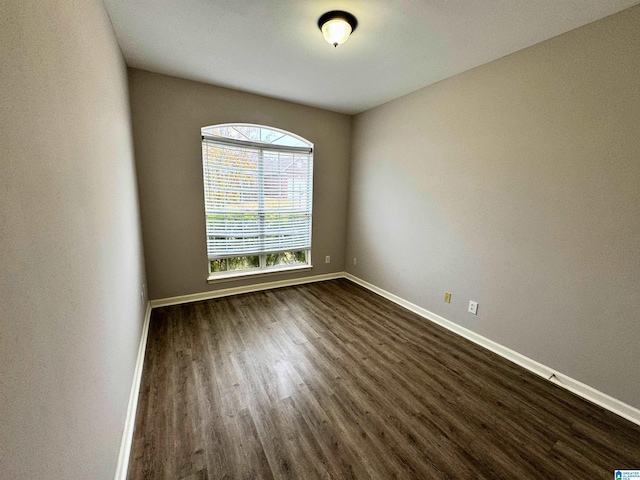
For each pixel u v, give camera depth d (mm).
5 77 504
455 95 2639
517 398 1872
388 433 1567
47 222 677
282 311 3162
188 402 1764
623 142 1671
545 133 2016
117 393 1347
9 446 478
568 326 1975
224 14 1787
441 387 1964
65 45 866
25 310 553
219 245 3469
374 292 3867
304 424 1615
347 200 4348
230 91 3156
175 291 3242
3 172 488
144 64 2561
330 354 2338
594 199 1808
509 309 2318
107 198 1381
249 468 1351
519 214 2207
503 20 1774
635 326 1685
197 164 3127
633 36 1604
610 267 1766
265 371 2090
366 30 1922
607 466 1408
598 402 1839
